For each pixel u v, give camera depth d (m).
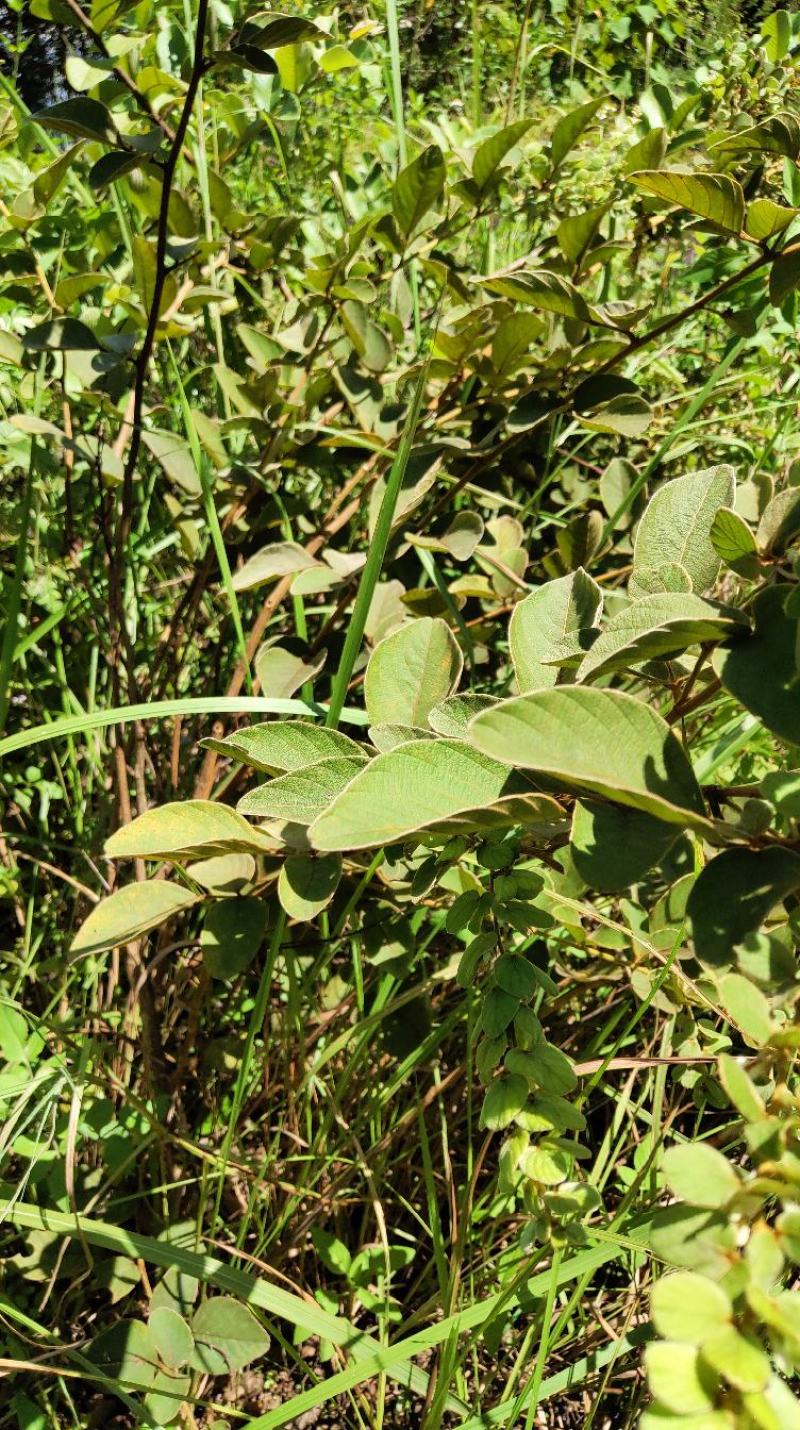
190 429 0.70
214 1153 0.73
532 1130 0.43
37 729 0.57
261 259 0.87
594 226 0.76
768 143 0.58
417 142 1.13
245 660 0.71
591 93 1.25
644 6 1.28
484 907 0.46
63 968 0.80
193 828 0.48
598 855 0.35
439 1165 0.76
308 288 1.03
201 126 0.77
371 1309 0.68
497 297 0.84
